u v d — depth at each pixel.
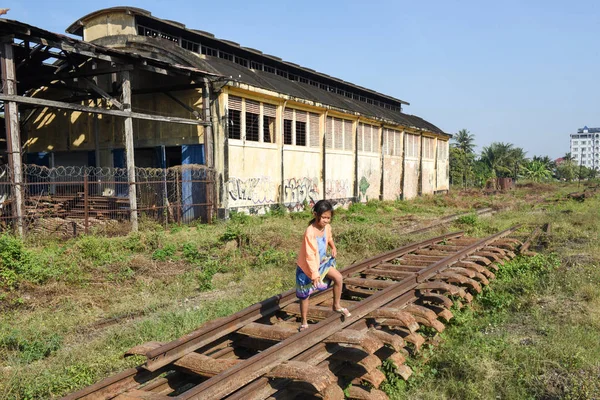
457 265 8.20
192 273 9.63
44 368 5.23
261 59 25.11
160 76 18.81
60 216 16.02
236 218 17.16
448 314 5.99
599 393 4.50
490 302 7.40
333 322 4.87
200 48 21.80
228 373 3.66
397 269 8.09
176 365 4.28
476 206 28.34
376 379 4.30
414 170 35.03
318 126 23.36
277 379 3.98
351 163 26.34
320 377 3.67
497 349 5.52
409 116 39.72
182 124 18.23
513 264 9.48
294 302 5.93
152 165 20.12
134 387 4.01
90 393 3.72
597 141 199.62
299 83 26.34
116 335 6.17
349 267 7.57
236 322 5.03
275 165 20.31
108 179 20.39
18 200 12.23
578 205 24.80
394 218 20.91
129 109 14.75
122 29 19.69
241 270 10.06
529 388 4.75
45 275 8.73
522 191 45.72
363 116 26.67
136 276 9.34
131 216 14.49
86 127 21.16
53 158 22.45
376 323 5.42
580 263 9.59
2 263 8.60
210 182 16.91
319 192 23.47
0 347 5.88
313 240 4.74
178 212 16.27
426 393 4.68
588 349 5.45
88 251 10.52
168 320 6.62
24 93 21.41
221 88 17.11
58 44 12.60
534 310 6.91
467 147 76.88
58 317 6.95
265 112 19.62
